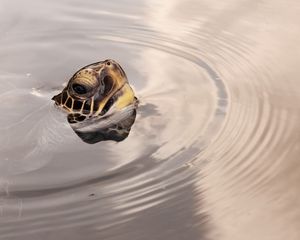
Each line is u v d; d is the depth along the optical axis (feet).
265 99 53.52
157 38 66.18
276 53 63.46
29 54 61.93
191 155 44.14
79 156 43.52
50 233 36.70
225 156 44.57
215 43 65.36
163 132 46.32
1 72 56.85
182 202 39.68
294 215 39.88
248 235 37.96
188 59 60.70
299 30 69.41
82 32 67.77
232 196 40.93
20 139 45.42
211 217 38.91
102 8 74.74
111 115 47.60
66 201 39.27
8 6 75.92
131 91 48.16
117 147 44.45
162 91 52.90
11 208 38.73
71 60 60.29
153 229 37.45
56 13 73.36
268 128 48.88
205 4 77.25
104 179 41.24
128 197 39.70
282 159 45.32
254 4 77.30
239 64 60.49
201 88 54.13
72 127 46.47
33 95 51.49
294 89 55.62
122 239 36.50
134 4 76.43
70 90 47.14
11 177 41.68
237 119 49.39
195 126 47.55
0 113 48.55
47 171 42.16
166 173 42.09
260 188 42.06
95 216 38.09
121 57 60.85
